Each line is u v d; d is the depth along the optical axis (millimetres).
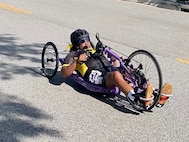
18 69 6410
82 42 5457
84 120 4668
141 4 15219
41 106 5016
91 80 5258
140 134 4406
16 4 12977
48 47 6273
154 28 10742
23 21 10344
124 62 5395
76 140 4180
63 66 5395
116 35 9539
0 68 6406
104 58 5418
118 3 15016
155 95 4812
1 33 8914
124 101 5324
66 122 4594
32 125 4469
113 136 4316
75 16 11594
